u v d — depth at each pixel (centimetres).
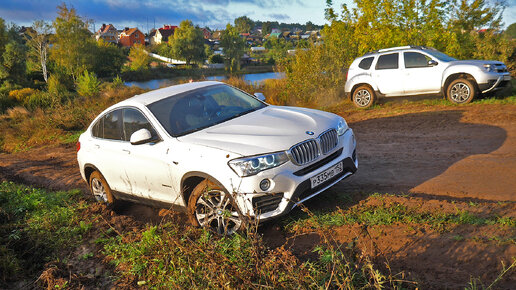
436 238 377
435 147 746
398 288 296
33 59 7825
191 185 481
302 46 1717
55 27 7075
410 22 1600
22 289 386
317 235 429
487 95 1145
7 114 2748
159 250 388
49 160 1230
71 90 6128
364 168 676
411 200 486
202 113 532
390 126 983
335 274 291
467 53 1631
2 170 1141
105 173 603
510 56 1603
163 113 529
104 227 508
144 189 543
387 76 1227
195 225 473
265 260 329
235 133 469
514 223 377
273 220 471
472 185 532
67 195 703
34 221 544
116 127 581
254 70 11100
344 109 1342
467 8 1582
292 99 1659
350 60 1650
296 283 300
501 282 298
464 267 327
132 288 359
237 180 423
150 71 9625
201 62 12138
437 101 1177
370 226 422
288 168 434
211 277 310
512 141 711
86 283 381
